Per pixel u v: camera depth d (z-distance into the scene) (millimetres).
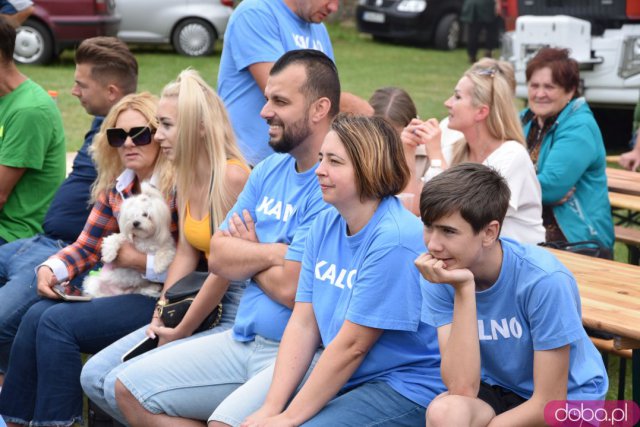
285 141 8492
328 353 7512
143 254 10234
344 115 7723
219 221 9641
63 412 9867
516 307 6961
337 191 7516
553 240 12211
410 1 42188
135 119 10383
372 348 7676
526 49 21844
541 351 6852
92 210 10898
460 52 42406
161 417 8484
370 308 7414
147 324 10164
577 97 12586
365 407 7426
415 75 35062
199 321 9375
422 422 7500
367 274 7445
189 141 9578
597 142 12320
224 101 11812
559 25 21328
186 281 9656
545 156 12508
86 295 10586
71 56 36500
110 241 10297
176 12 36625
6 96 12234
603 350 9914
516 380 7250
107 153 10695
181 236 10039
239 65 11430
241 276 8742
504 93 10773
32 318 10156
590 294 8492
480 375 7145
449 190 6586
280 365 7906
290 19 11516
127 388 8539
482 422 6793
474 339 6777
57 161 12617
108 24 34000
